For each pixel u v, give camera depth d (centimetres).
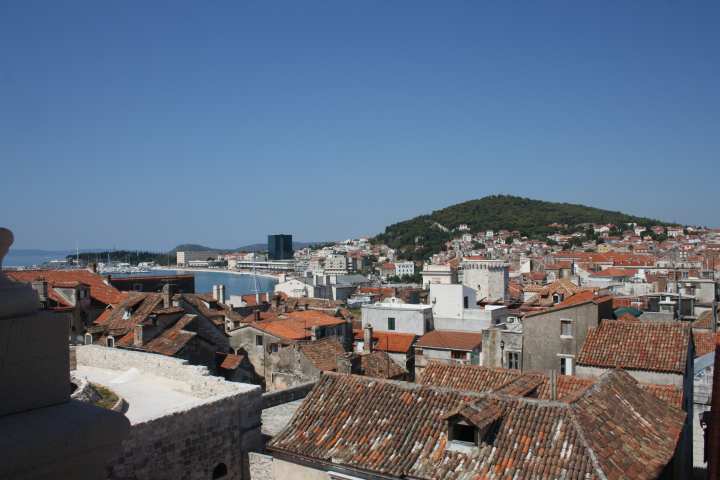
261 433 3005
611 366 2980
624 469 1741
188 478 2575
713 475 1223
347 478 2000
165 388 3291
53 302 5719
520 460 1798
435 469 1855
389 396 2258
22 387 413
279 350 5122
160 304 5356
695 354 3931
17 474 386
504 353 3909
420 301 9688
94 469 435
